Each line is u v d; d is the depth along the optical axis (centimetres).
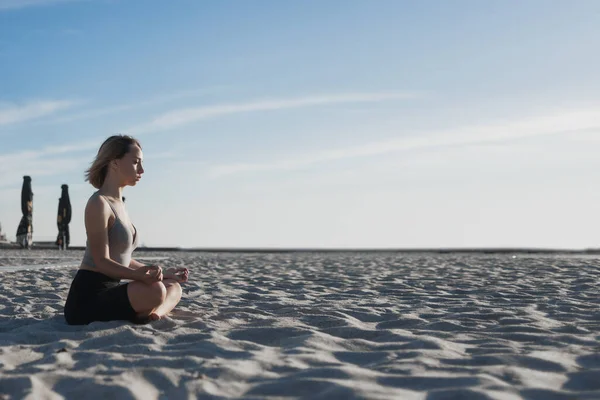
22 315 434
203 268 990
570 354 291
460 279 734
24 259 1313
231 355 293
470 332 359
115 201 380
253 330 352
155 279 367
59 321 399
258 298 549
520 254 1834
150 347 306
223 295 563
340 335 351
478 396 221
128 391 230
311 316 410
